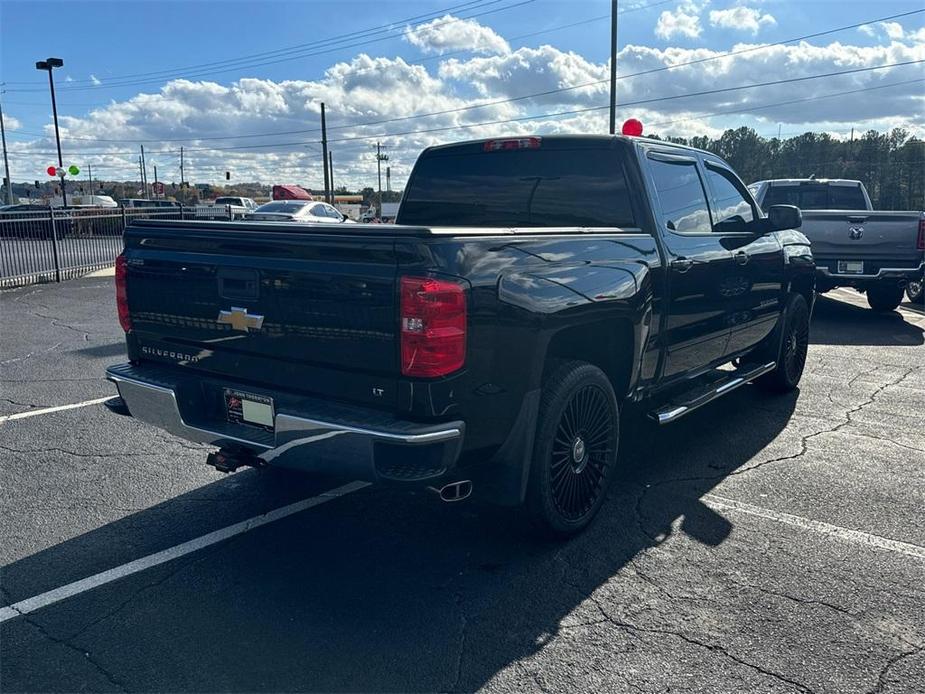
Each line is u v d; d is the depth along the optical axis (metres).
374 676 2.87
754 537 4.05
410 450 3.10
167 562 3.76
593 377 3.96
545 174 4.92
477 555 3.85
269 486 4.75
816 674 2.88
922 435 5.80
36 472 4.93
